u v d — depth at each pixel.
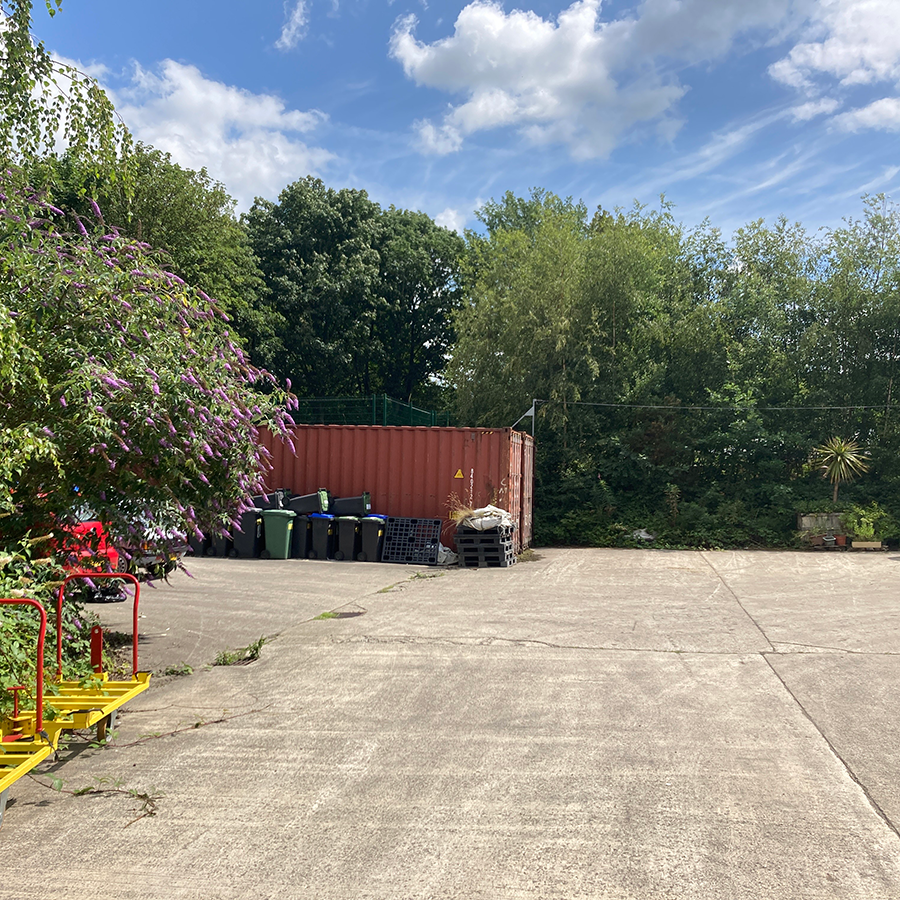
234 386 6.47
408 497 16.72
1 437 4.70
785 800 3.99
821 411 21.67
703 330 22.33
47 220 6.11
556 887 3.13
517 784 4.21
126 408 5.63
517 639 7.98
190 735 5.08
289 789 4.17
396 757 4.64
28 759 3.78
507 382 23.45
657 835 3.59
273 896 3.08
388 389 40.41
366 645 7.72
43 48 6.44
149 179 24.58
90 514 6.18
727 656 7.24
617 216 23.59
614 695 5.94
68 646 5.59
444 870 3.27
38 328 5.55
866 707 5.62
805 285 22.50
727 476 21.92
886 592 11.50
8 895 3.09
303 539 16.14
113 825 3.74
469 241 37.88
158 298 6.17
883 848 3.46
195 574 13.27
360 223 35.91
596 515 20.67
